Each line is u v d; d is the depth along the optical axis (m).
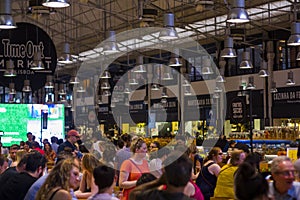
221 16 23.42
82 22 27.92
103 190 4.74
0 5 8.78
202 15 23.75
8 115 26.45
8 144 26.25
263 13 23.20
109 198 4.73
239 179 3.90
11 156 11.13
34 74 12.63
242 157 7.23
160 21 23.72
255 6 21.66
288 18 22.91
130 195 3.96
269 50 25.27
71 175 5.08
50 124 27.88
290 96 24.09
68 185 4.89
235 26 23.77
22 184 5.74
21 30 12.55
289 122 24.47
